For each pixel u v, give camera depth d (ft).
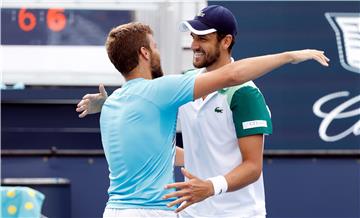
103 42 50.11
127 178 24.82
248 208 29.35
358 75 48.70
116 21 50.03
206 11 28.43
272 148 48.83
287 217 48.70
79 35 50.11
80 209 49.57
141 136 24.70
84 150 50.47
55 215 46.29
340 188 48.78
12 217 30.01
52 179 48.96
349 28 48.65
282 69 48.70
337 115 48.75
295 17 48.62
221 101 28.35
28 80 49.98
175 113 24.98
